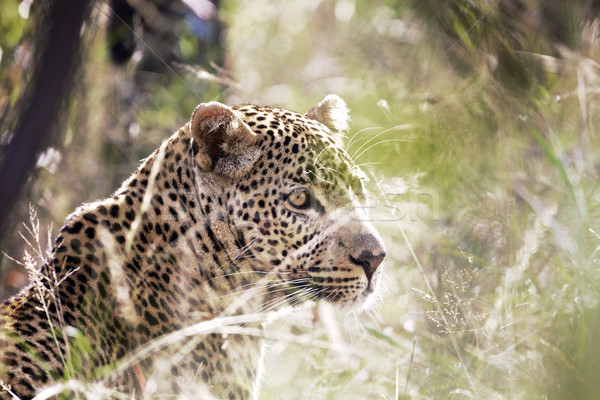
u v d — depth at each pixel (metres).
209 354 8.95
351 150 13.79
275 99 17.02
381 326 11.44
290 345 10.70
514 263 10.05
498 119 12.35
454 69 14.23
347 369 10.19
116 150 14.27
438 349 9.97
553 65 12.78
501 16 13.23
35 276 8.12
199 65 15.25
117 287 8.56
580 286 9.05
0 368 7.87
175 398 8.51
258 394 9.68
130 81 14.85
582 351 8.44
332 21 20.56
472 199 12.04
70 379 7.75
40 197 12.90
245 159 8.88
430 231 11.77
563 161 10.65
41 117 9.61
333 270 9.11
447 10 14.64
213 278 9.02
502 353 8.80
